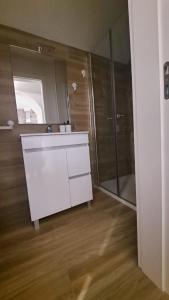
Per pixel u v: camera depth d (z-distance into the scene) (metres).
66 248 1.16
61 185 1.53
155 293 0.80
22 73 1.72
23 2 1.32
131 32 0.76
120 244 1.16
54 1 1.33
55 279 0.92
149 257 0.85
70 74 2.06
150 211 0.79
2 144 1.57
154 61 0.66
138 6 0.70
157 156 0.71
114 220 1.49
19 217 1.66
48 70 1.90
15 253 1.14
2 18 1.48
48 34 1.76
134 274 0.91
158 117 0.68
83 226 1.42
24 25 1.59
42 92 1.86
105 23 1.66
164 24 0.60
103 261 1.02
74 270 0.97
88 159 1.72
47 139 1.43
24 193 1.69
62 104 2.01
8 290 0.87
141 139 0.79
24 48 1.71
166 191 0.70
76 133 1.61
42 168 1.41
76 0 1.33
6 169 1.59
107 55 2.18
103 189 2.26
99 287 0.85
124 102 2.37
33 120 1.80
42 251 1.15
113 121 2.27
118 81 2.25
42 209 1.43
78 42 1.95
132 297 0.79
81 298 0.80
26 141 1.33
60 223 1.49
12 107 1.65
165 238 0.74
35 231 1.40
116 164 2.24
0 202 1.57
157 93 0.67
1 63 1.58
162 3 0.59
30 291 0.85
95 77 2.25
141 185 0.83
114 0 1.36
